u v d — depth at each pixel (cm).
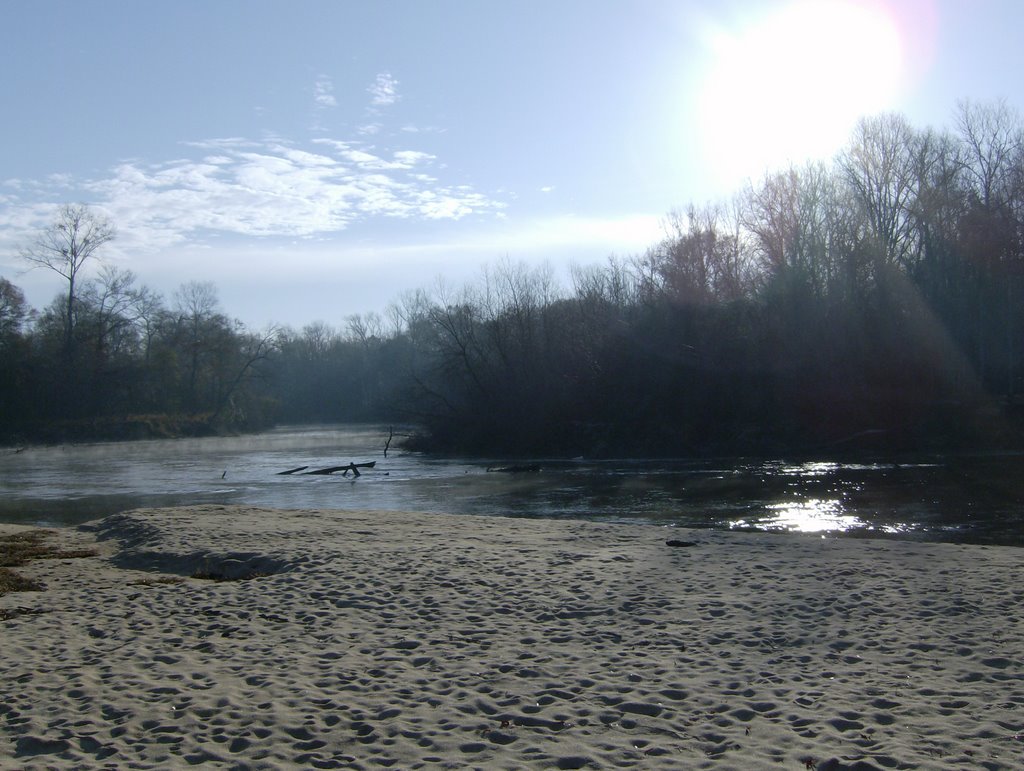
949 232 4931
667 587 1288
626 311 5903
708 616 1105
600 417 5491
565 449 5431
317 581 1392
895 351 4841
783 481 3400
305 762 662
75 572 1658
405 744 693
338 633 1067
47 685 863
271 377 10119
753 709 755
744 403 5050
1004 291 4853
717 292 5619
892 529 2198
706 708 761
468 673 885
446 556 1609
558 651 963
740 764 633
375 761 661
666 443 5028
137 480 4325
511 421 5712
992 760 622
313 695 820
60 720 761
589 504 2919
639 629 1050
